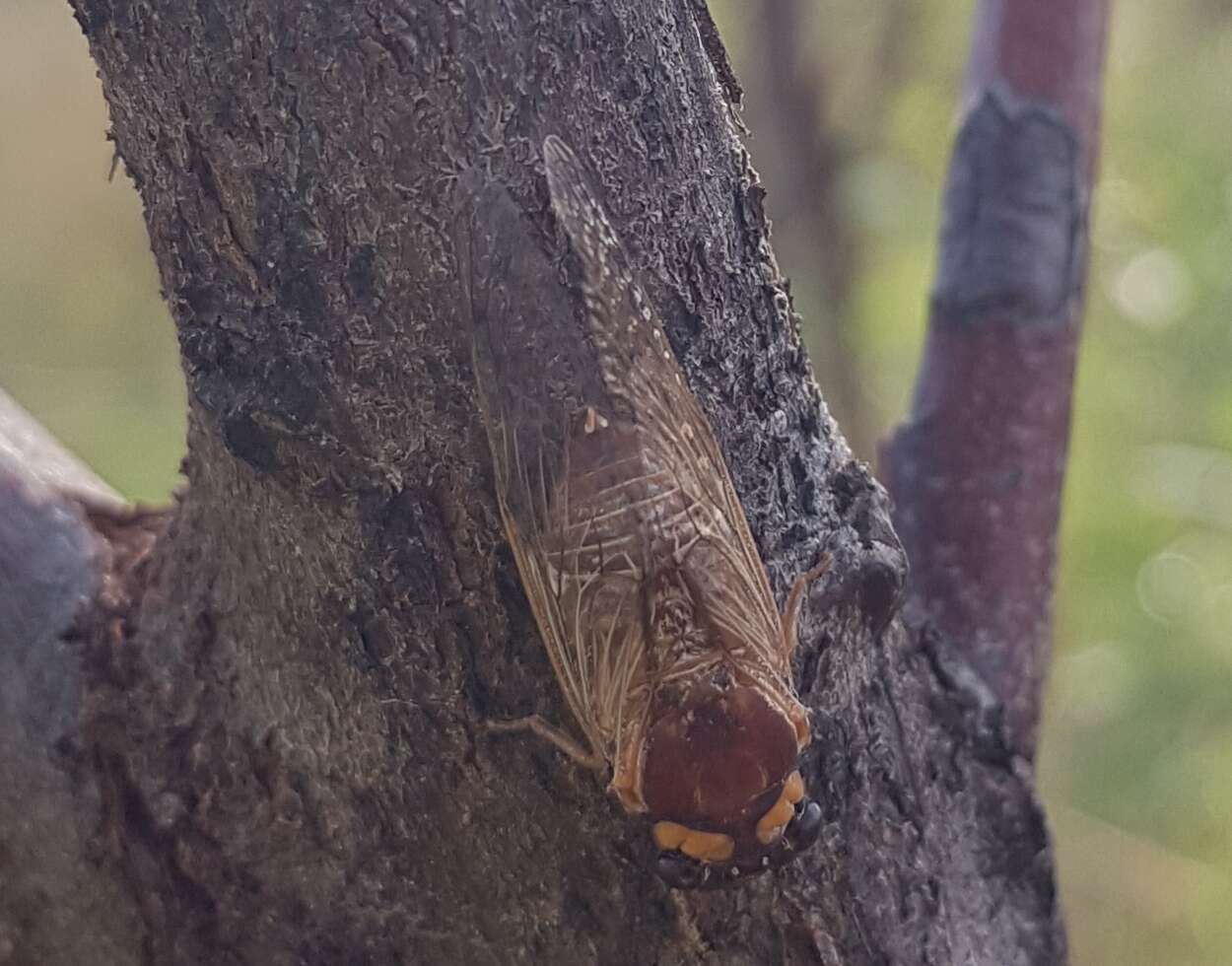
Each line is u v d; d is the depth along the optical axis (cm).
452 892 22
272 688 22
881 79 44
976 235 25
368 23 20
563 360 21
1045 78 25
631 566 21
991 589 25
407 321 21
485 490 21
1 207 81
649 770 21
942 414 25
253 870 22
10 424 23
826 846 22
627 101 21
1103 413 51
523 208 20
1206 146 52
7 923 22
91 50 21
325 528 21
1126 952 47
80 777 22
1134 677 48
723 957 22
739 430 22
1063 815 48
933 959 22
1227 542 49
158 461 64
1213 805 48
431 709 21
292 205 20
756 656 21
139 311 76
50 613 22
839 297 42
